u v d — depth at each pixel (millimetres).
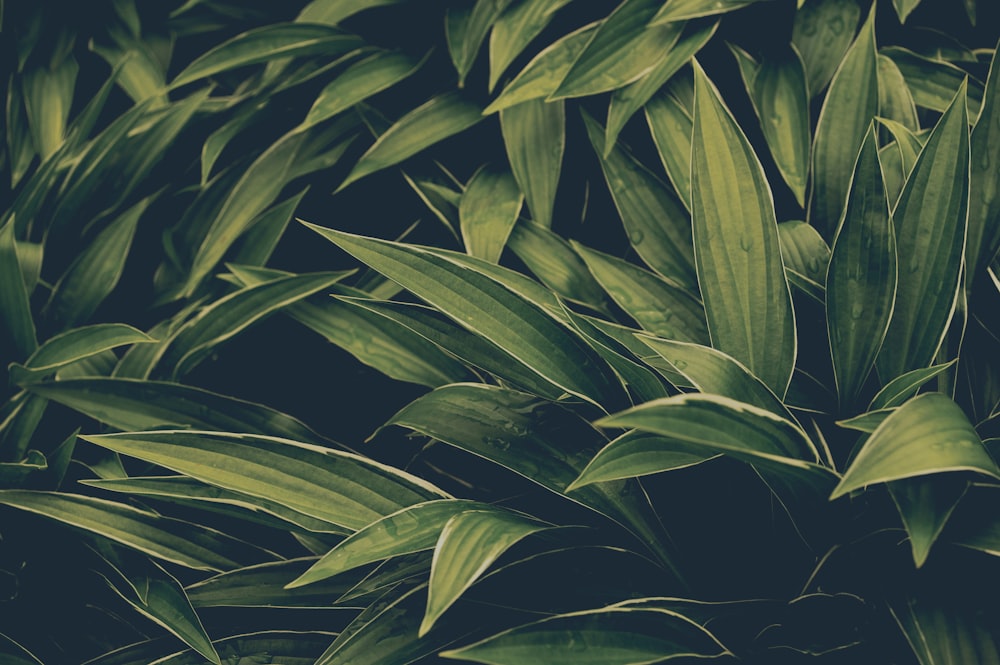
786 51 1080
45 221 1157
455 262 953
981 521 898
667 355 913
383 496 972
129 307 1157
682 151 1048
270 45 1136
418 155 1131
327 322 1056
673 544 966
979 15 1121
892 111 1057
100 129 1291
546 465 964
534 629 896
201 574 1080
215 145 1134
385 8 1170
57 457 1037
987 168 968
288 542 1071
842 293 940
